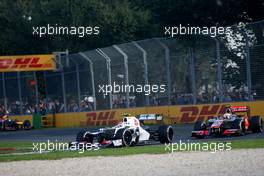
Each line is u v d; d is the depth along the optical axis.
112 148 71.81
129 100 126.56
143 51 122.44
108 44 175.88
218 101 111.31
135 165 53.00
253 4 151.25
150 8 176.62
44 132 126.56
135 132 73.94
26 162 60.00
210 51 111.88
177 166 51.09
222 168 48.44
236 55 107.88
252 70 105.38
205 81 113.06
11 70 143.38
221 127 81.88
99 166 53.38
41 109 151.62
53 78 147.62
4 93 160.62
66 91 143.50
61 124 146.00
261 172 45.22
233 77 108.56
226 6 151.75
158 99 121.00
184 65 116.38
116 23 174.88
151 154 62.41
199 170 47.81
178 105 117.81
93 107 135.88
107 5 186.50
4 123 147.50
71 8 183.25
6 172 52.09
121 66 127.00
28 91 154.25
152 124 121.12
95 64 132.88
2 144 92.81
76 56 137.75
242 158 55.12
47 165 56.16
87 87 136.50
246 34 106.06
